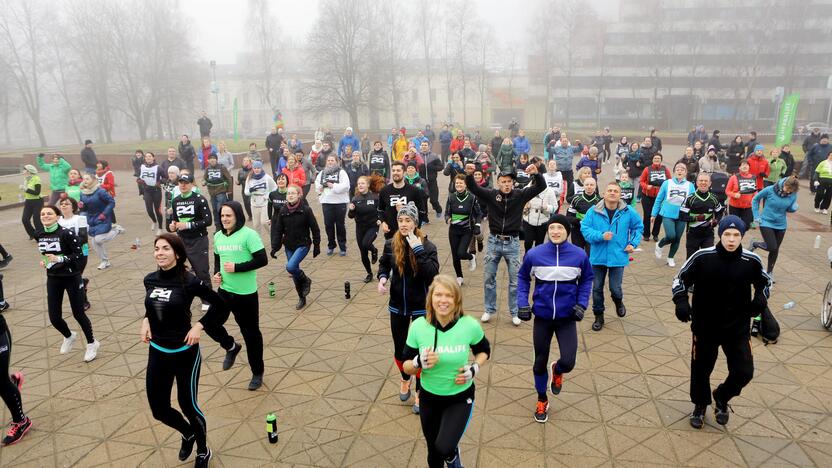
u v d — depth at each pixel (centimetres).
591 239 682
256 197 1150
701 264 455
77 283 627
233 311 553
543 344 494
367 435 487
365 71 5278
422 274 489
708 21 6675
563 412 516
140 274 982
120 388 584
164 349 425
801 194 1784
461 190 802
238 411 529
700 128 2914
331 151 1842
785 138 2498
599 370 596
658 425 492
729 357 462
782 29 6400
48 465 455
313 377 595
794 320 723
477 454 454
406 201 812
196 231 789
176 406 540
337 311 788
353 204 881
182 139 1742
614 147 3900
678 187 929
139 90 5741
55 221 613
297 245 784
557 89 7212
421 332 378
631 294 834
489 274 723
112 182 1317
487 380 579
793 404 522
